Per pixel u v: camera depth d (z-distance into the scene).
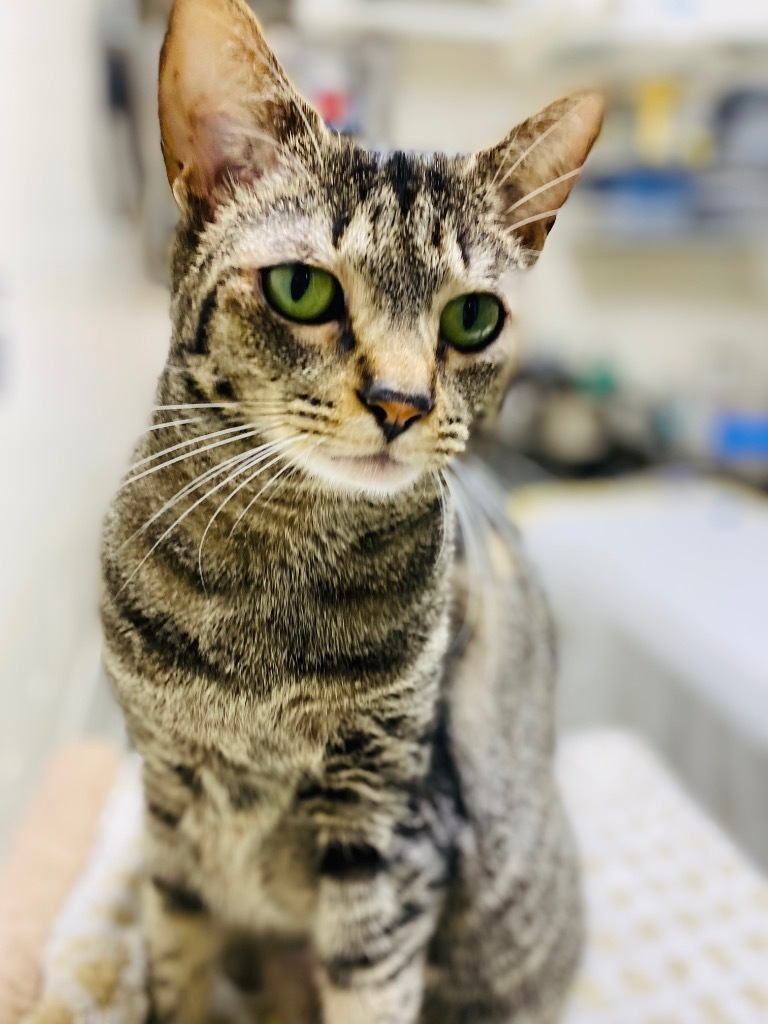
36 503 0.46
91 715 0.56
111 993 0.28
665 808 0.42
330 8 0.65
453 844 0.25
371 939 0.24
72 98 0.58
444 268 0.21
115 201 0.76
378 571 0.22
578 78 0.72
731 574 0.60
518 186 0.23
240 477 0.21
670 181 0.72
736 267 0.82
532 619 0.33
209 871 0.26
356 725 0.22
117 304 0.76
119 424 0.75
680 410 0.81
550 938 0.31
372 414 0.20
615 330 0.83
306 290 0.20
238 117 0.21
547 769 0.33
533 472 0.76
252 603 0.22
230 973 0.32
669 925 0.36
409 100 0.73
